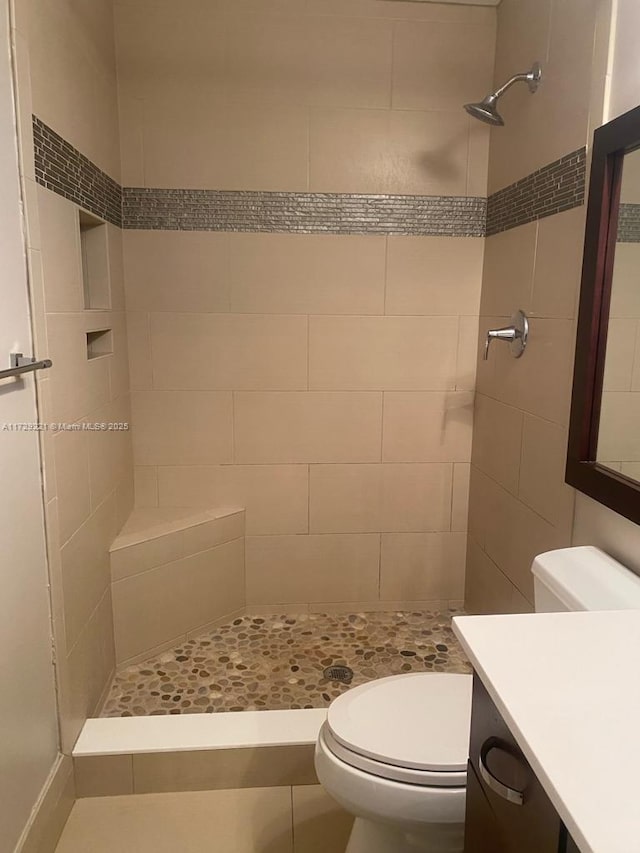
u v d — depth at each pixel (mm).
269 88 2223
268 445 2469
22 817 1312
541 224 1878
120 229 2238
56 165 1524
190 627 2391
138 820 1589
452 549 2617
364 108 2262
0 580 1195
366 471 2523
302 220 2314
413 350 2443
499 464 2229
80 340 1721
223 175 2262
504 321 2174
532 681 870
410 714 1294
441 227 2363
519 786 824
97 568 1928
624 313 1472
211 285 2328
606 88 1504
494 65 2264
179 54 2172
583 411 1572
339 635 2445
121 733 1707
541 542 1877
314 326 2393
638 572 1377
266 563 2559
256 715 1790
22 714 1313
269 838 1541
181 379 2385
